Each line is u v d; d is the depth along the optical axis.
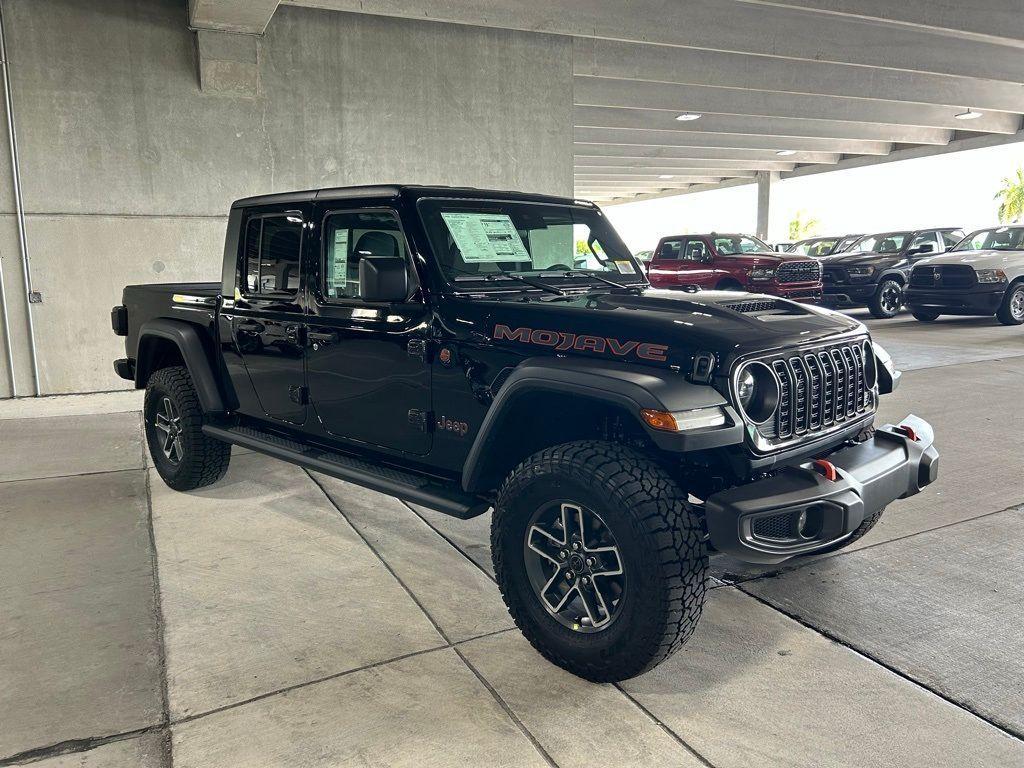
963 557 3.72
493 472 3.12
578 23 9.75
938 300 13.20
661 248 14.97
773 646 2.96
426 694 2.66
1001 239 13.50
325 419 3.86
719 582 3.53
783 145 22.08
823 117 17.38
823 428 2.99
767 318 3.04
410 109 9.27
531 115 9.99
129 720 2.51
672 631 2.52
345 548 3.98
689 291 3.67
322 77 8.78
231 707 2.58
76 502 4.71
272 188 8.70
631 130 19.17
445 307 3.22
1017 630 3.03
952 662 2.81
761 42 11.08
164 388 4.76
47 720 2.51
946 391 7.46
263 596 3.42
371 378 3.54
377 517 4.45
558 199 3.95
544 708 2.58
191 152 8.33
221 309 4.39
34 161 7.78
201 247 8.51
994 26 10.76
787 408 2.81
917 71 12.73
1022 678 2.70
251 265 4.17
